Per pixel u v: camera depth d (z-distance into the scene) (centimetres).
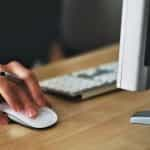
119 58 91
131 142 93
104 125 101
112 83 124
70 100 117
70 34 229
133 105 114
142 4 85
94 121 104
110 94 122
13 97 103
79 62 159
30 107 102
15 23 272
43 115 102
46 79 135
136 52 88
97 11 228
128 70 90
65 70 148
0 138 95
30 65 268
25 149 89
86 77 130
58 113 108
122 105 114
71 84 123
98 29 228
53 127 100
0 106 104
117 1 227
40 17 281
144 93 123
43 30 284
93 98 118
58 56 260
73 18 228
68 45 231
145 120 101
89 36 228
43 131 98
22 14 274
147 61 88
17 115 101
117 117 106
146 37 87
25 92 106
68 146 91
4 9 267
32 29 280
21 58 276
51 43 285
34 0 277
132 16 87
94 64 156
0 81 105
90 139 94
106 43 229
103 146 91
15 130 99
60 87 121
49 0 283
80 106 113
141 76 89
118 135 96
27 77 110
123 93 123
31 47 281
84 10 227
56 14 286
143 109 111
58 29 285
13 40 274
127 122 103
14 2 269
